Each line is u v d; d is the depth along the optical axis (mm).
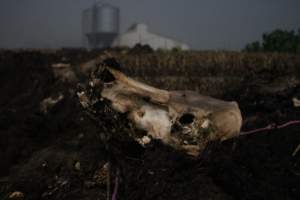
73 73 13828
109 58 4043
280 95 7219
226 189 4199
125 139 3932
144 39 79188
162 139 3826
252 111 6977
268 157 4664
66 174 5613
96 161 5539
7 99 17016
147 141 3842
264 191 3969
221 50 15391
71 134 7969
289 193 3930
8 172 6918
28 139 8742
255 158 4590
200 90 11453
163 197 4238
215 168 4477
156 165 4586
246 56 13883
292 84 7637
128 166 4520
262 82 8562
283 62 13055
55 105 10711
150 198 4246
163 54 15180
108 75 3975
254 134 5473
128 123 3830
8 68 20438
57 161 6180
